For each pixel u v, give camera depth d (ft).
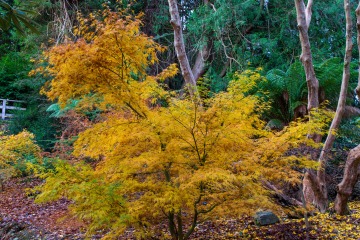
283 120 24.90
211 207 11.16
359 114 24.48
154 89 10.57
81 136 10.54
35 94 41.83
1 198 24.57
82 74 9.64
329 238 13.82
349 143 26.50
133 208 9.62
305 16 18.20
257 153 10.75
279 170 10.77
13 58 46.93
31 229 18.31
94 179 9.69
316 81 16.94
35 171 10.31
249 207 10.82
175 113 10.00
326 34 36.11
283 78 24.08
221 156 10.42
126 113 11.09
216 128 10.25
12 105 47.75
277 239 14.03
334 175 21.29
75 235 16.66
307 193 17.94
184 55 18.70
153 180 10.81
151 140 10.68
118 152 10.77
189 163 10.51
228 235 14.87
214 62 39.52
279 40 35.78
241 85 10.84
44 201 9.26
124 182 10.25
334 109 24.94
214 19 32.68
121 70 10.34
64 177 9.40
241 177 9.44
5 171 25.64
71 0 36.11
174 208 9.72
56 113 32.83
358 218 15.93
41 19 35.50
